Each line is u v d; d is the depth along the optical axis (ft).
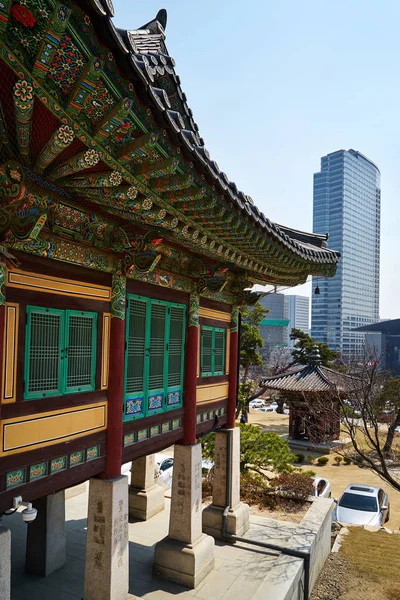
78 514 44.65
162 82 25.12
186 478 32.81
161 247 29.01
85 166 16.11
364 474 88.12
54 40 11.60
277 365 173.47
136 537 39.50
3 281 18.10
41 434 20.22
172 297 32.19
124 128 15.21
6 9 10.84
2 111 14.51
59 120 14.20
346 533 52.85
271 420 149.69
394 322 349.00
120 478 24.53
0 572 16.57
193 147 17.38
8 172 15.37
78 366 22.72
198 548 32.14
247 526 41.75
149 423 29.14
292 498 50.83
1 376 18.08
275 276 39.70
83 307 23.11
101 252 24.20
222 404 40.75
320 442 103.55
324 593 38.60
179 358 33.24
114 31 12.05
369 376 60.75
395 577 41.60
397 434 117.50
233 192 22.18
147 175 17.26
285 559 36.14
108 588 23.26
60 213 20.76
